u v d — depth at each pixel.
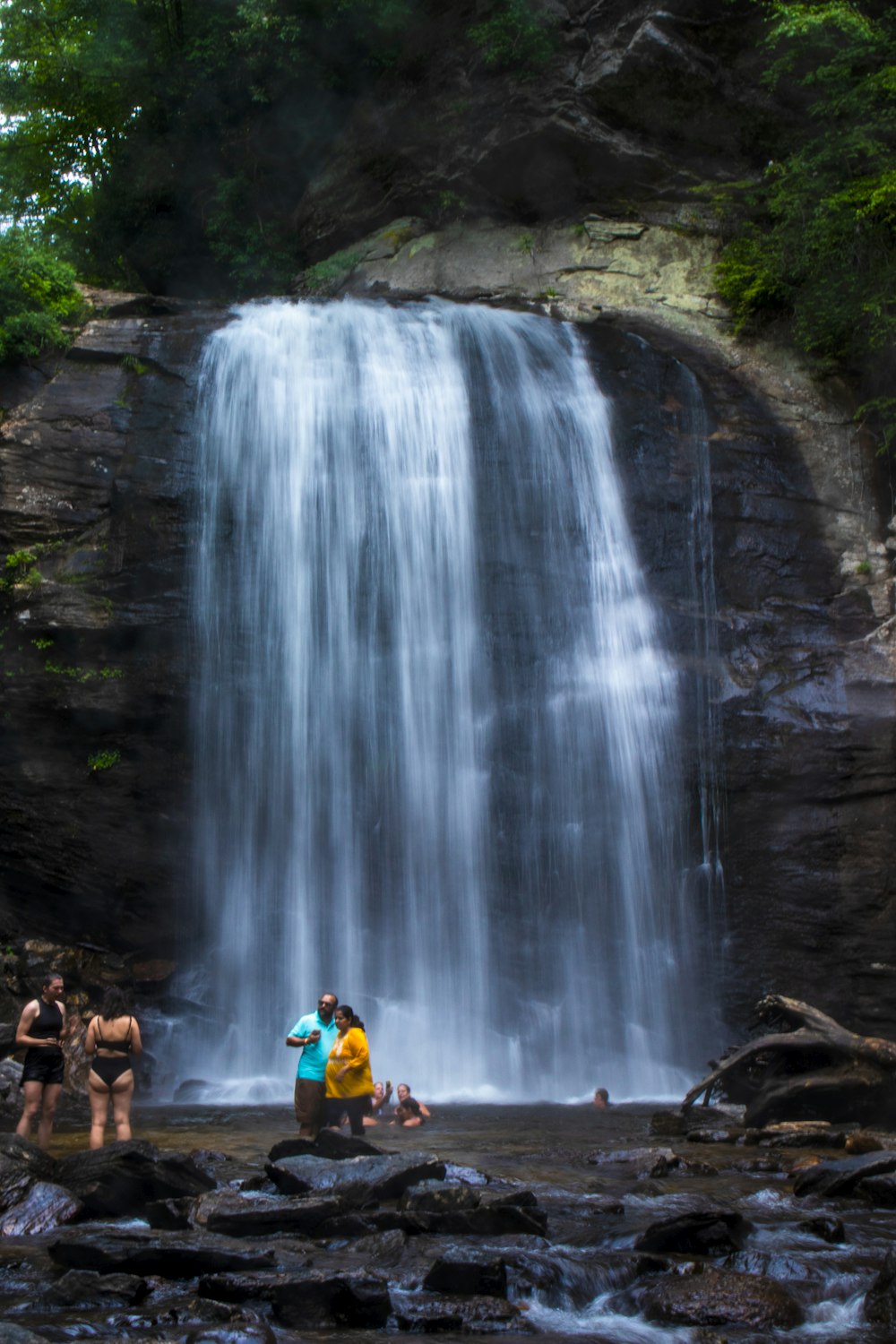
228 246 30.41
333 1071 11.80
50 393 21.16
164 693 19.69
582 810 20.16
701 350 24.19
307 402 21.61
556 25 26.48
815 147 25.34
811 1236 8.06
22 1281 6.98
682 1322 6.57
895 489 22.80
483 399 22.17
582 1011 19.31
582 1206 8.60
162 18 30.25
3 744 19.91
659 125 26.53
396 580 21.11
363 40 28.17
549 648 20.88
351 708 20.33
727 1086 15.19
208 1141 12.09
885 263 23.02
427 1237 7.80
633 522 21.84
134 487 20.45
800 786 20.06
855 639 21.28
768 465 22.47
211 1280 6.75
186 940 19.59
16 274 22.30
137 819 19.73
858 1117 14.01
